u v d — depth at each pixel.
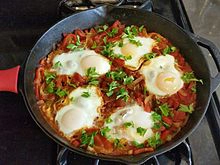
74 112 0.35
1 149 0.35
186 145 0.34
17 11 0.46
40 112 0.36
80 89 0.37
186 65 0.39
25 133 0.36
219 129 0.37
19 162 0.35
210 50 0.38
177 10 0.46
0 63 0.41
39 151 0.35
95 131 0.34
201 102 0.35
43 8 0.46
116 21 0.41
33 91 0.37
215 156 0.35
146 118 0.35
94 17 0.41
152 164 0.34
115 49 0.40
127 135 0.34
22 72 0.36
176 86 0.37
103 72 0.38
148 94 0.37
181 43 0.40
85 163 0.34
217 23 0.45
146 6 0.43
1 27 0.44
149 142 0.34
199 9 0.46
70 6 0.43
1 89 0.35
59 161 0.32
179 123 0.35
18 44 0.43
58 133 0.34
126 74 0.38
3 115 0.38
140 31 0.41
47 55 0.39
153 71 0.38
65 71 0.38
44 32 0.42
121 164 0.34
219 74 0.36
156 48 0.40
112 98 0.37
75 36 0.40
